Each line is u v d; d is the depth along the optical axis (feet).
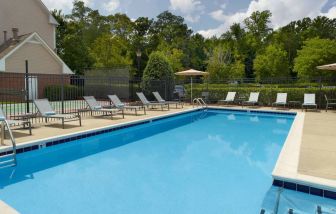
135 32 192.75
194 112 53.83
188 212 13.14
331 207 13.23
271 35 178.81
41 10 91.61
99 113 43.65
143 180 17.47
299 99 54.54
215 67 119.34
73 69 106.93
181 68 136.46
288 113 47.88
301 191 14.58
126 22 181.06
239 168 19.93
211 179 17.66
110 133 31.30
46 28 93.71
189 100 67.87
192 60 174.40
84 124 32.68
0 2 80.43
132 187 16.26
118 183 16.93
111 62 114.73
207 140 29.96
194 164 21.03
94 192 15.52
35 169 19.63
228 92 61.00
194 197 14.87
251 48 175.73
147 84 63.00
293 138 24.23
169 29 196.95
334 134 26.03
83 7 171.73
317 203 13.60
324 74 112.98
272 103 55.52
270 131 35.17
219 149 25.80
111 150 25.49
